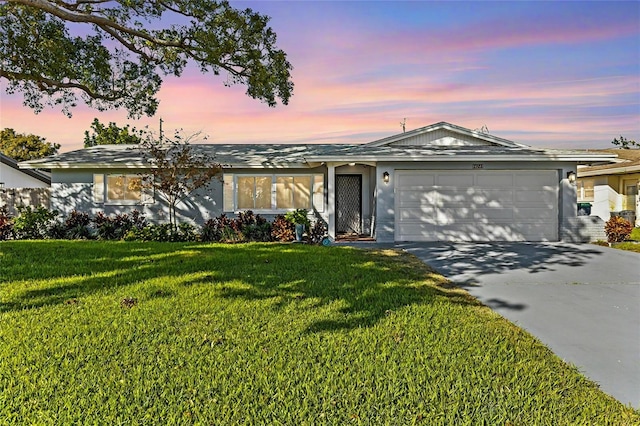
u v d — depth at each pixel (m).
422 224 14.01
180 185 14.50
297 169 15.60
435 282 7.72
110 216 15.13
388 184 13.88
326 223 15.62
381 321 5.29
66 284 7.10
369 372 3.88
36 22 14.60
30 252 10.27
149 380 3.70
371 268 8.72
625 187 19.72
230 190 15.40
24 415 3.16
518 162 13.83
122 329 4.94
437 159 13.50
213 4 13.59
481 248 12.17
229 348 4.41
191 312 5.59
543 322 5.55
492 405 3.37
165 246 11.71
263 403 3.36
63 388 3.55
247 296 6.41
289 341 4.61
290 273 8.09
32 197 16.75
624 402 3.50
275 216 15.46
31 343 4.49
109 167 14.82
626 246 12.68
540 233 13.95
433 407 3.31
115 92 16.58
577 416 3.25
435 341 4.65
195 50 14.28
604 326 5.41
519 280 8.05
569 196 13.77
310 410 3.28
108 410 3.23
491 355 4.32
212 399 3.40
